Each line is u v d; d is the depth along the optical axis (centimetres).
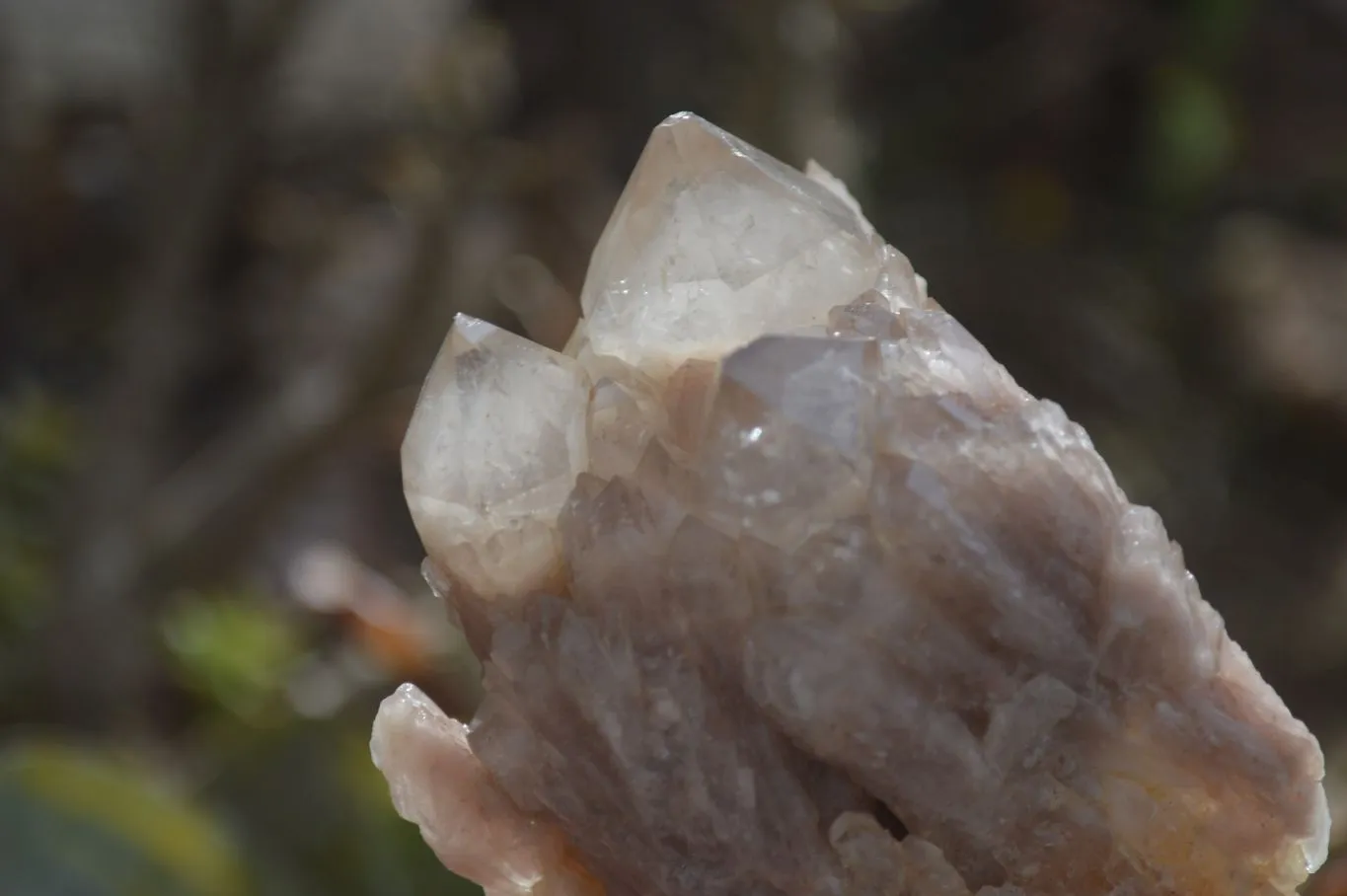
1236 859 35
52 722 84
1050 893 34
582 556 34
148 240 85
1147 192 162
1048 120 161
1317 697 121
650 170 35
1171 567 35
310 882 58
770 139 79
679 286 35
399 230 120
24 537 95
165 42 94
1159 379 147
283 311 120
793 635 34
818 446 34
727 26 83
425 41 119
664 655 34
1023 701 34
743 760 34
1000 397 35
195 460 99
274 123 114
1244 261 159
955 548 34
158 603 87
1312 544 137
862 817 34
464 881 58
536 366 35
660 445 34
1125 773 34
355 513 115
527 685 34
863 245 35
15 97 117
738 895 34
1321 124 171
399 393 86
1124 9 163
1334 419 144
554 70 131
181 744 83
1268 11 172
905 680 34
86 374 114
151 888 56
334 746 62
